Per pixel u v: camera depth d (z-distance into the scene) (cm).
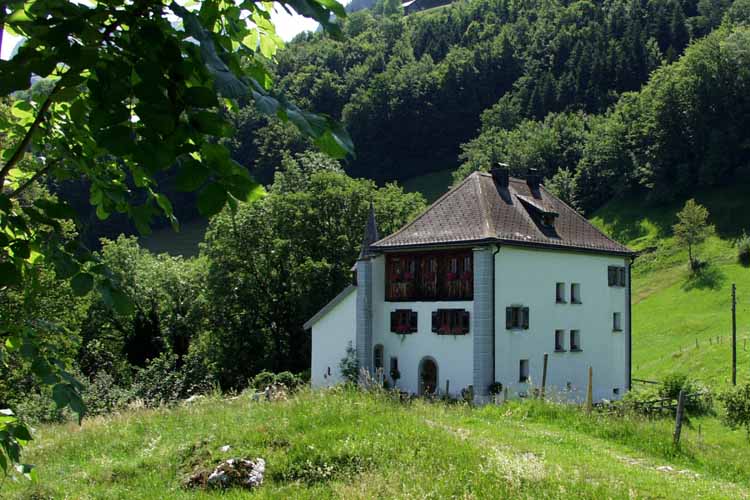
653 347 5959
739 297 6594
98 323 4903
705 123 9306
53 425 2120
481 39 15350
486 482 1251
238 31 372
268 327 4891
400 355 3547
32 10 324
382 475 1295
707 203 8819
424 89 12225
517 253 3412
